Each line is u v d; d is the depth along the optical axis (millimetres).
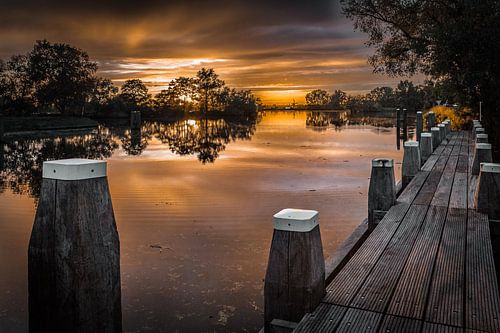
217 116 69625
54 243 2234
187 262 5512
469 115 22531
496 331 2674
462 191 6789
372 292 3215
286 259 2871
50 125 37844
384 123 43312
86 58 53781
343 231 6754
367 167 14062
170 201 9188
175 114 66562
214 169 14078
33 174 13742
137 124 39125
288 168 14031
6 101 50594
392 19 21922
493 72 14117
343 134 29359
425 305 3012
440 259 3900
